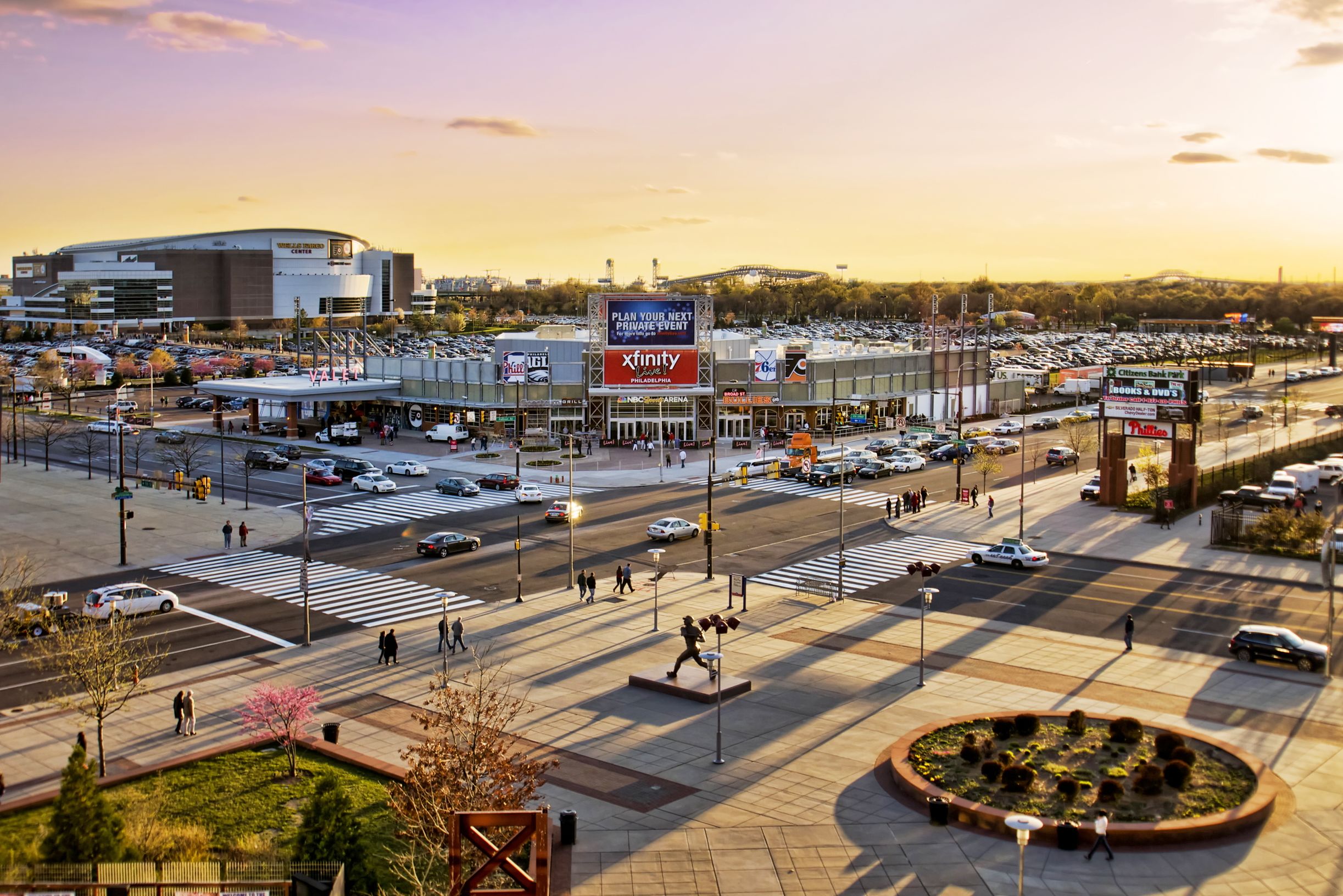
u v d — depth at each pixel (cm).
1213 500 9112
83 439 12512
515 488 9844
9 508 8900
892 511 8781
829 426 13025
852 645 5372
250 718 4012
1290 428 13362
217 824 3362
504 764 3156
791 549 7538
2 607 5272
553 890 3027
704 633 5550
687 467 10850
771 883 3072
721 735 4197
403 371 13600
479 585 6581
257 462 10938
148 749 4066
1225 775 3662
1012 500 9269
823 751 4038
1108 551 7338
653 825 3438
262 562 7188
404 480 10288
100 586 6581
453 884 1819
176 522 8438
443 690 4003
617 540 7800
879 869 3152
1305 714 4362
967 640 5425
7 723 4325
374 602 6181
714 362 12550
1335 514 5047
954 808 3444
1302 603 6022
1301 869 3119
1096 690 4662
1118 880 3059
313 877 2745
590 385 12475
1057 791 3528
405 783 3278
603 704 4547
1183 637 5447
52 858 2622
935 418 14375
